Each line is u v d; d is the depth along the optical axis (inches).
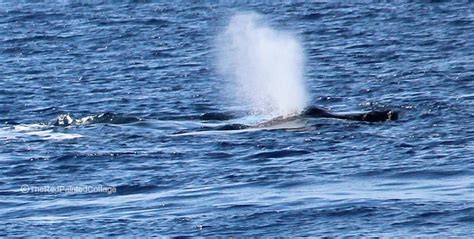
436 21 7101.4
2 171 3511.3
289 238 2655.0
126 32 7298.2
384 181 3171.8
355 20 7347.4
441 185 3083.2
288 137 3865.7
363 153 3558.1
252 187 3169.3
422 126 3981.3
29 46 6865.2
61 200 3120.1
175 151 3705.7
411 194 2984.7
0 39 7175.2
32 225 2827.3
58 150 3772.1
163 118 4512.8
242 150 3686.0
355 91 5002.5
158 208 2970.0
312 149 3656.5
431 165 3326.8
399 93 4862.2
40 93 5236.2
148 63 6087.6
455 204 2842.0
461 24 6934.1
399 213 2792.8
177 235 2701.8
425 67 5497.1
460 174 3208.7
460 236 2608.3
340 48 6279.5
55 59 6343.5
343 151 3604.8
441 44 6235.2
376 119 4109.3
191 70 5807.1
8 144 3912.4
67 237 2711.6
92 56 6417.3
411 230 2664.9
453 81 5059.1
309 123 4057.6
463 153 3476.9
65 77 5689.0
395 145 3654.0
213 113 4507.9
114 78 5625.0
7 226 2822.3
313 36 6781.5
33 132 4178.2
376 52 6072.8
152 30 7362.2
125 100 5009.8
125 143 3870.6
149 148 3767.2
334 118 4136.3
